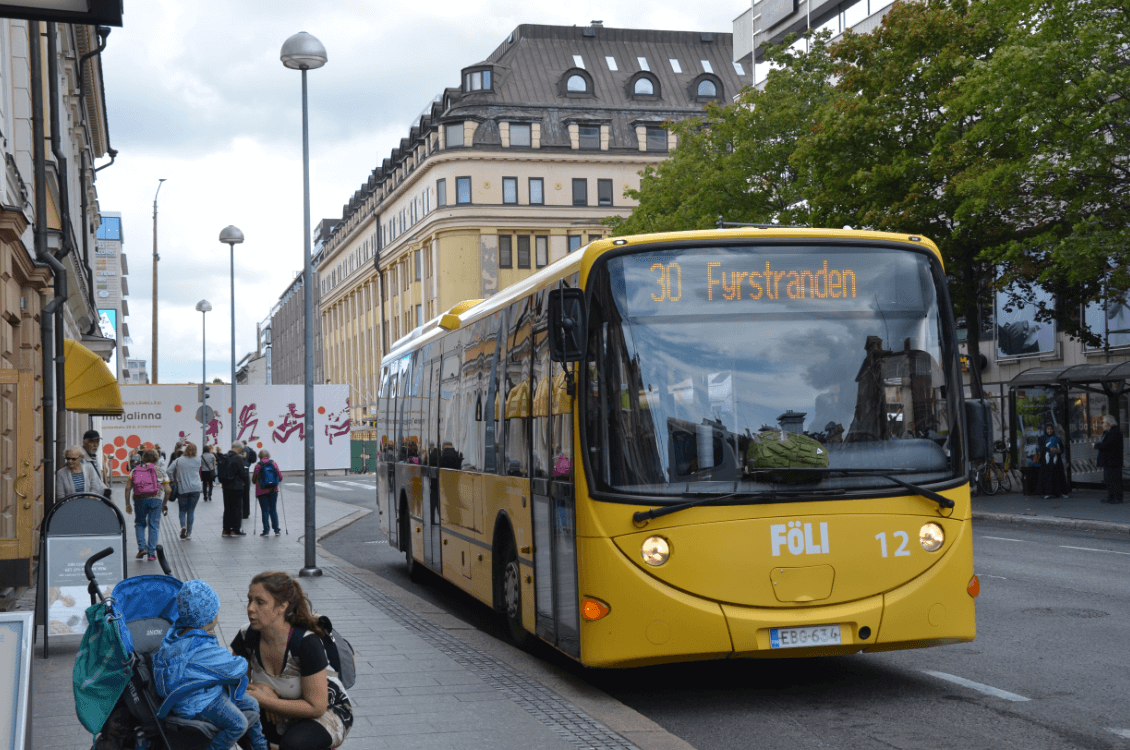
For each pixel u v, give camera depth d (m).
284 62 16.44
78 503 10.02
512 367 9.97
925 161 26.61
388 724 6.98
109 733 4.48
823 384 7.86
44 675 8.88
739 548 7.56
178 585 4.81
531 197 76.25
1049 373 28.42
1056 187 22.22
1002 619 10.95
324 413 55.41
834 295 8.01
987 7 23.12
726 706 7.86
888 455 7.84
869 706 7.73
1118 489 24.97
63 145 26.69
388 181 90.00
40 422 19.11
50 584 9.88
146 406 52.31
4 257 14.93
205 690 4.50
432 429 14.11
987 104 22.33
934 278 8.16
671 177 38.62
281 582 4.95
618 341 7.79
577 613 7.84
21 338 18.00
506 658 9.37
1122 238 21.05
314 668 4.91
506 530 10.18
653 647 7.51
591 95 77.62
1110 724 7.05
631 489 7.64
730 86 80.75
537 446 8.98
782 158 34.28
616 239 7.98
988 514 23.47
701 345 7.84
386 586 14.55
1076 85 20.66
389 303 91.06
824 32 35.00
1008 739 6.77
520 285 10.16
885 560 7.72
